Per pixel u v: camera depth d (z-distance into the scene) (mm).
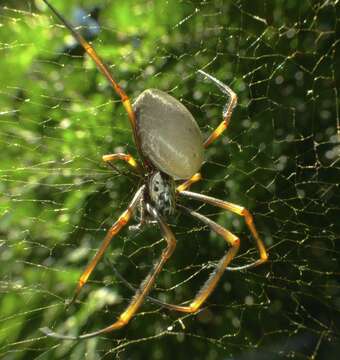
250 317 347
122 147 345
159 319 339
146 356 334
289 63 362
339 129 359
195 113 355
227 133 355
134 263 340
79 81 345
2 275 329
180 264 344
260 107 360
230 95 313
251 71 360
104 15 346
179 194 312
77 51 345
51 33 340
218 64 359
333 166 360
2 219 333
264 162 356
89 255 336
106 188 341
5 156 336
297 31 362
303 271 354
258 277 350
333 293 353
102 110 344
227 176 352
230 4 358
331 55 362
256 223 353
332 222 357
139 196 302
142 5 349
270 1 359
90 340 327
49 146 340
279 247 354
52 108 340
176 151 298
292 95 362
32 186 337
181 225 345
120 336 332
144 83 351
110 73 296
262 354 342
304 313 351
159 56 353
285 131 360
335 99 362
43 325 326
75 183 340
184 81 354
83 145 342
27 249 333
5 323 323
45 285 331
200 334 342
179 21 354
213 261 343
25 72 337
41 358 323
